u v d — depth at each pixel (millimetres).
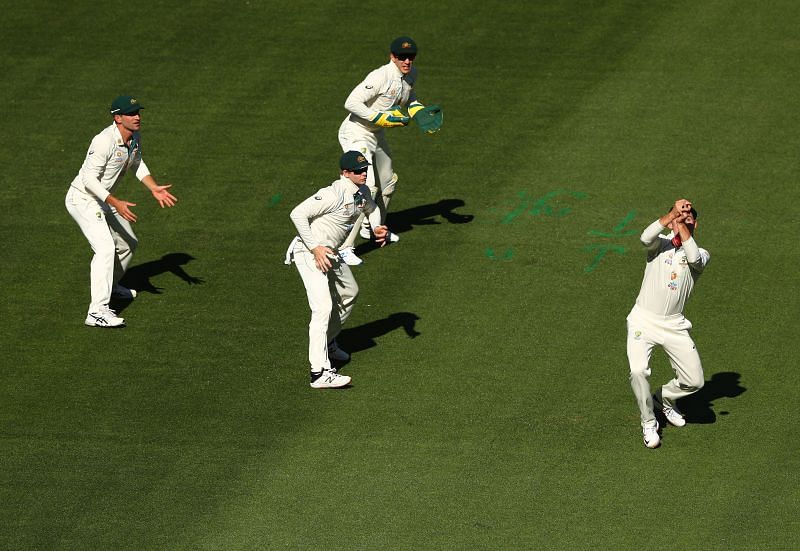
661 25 70125
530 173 58781
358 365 46812
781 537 38500
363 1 72875
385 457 42094
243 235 54938
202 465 41812
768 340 47656
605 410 44188
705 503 39906
